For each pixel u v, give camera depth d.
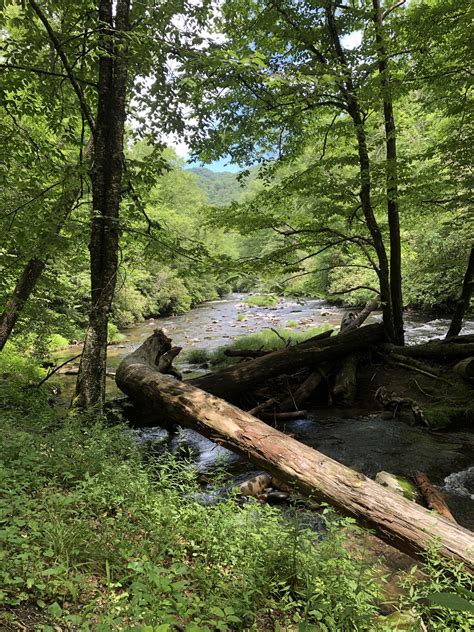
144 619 1.73
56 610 1.64
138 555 2.34
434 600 0.64
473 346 7.63
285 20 7.93
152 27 6.08
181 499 3.25
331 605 2.22
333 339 8.35
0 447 3.22
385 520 2.87
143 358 7.44
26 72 5.59
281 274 9.05
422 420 6.39
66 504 2.53
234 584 2.30
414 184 7.70
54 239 5.17
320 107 8.87
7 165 5.92
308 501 3.21
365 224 9.56
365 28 8.18
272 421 7.10
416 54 7.12
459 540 2.63
